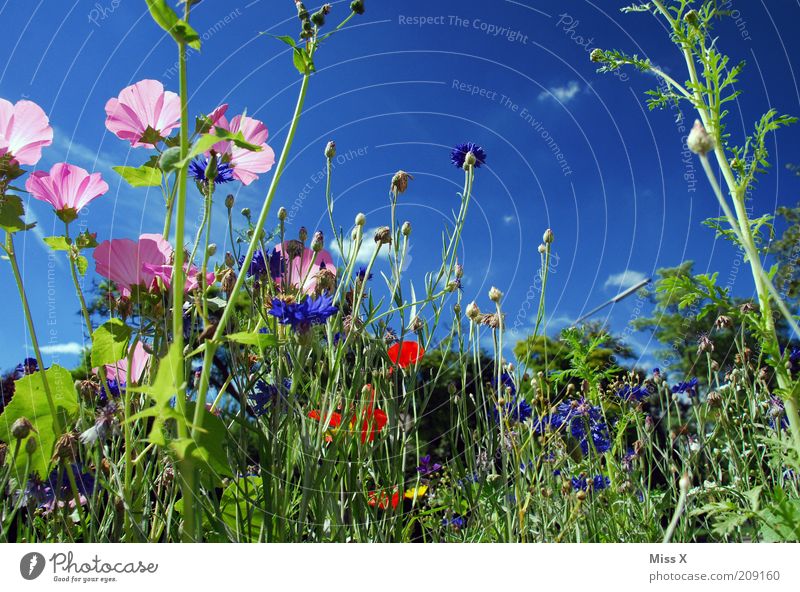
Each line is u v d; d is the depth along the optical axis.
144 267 1.34
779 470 1.55
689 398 2.32
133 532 1.27
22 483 1.38
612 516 1.76
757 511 1.36
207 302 1.44
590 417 2.20
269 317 1.56
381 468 1.69
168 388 1.01
